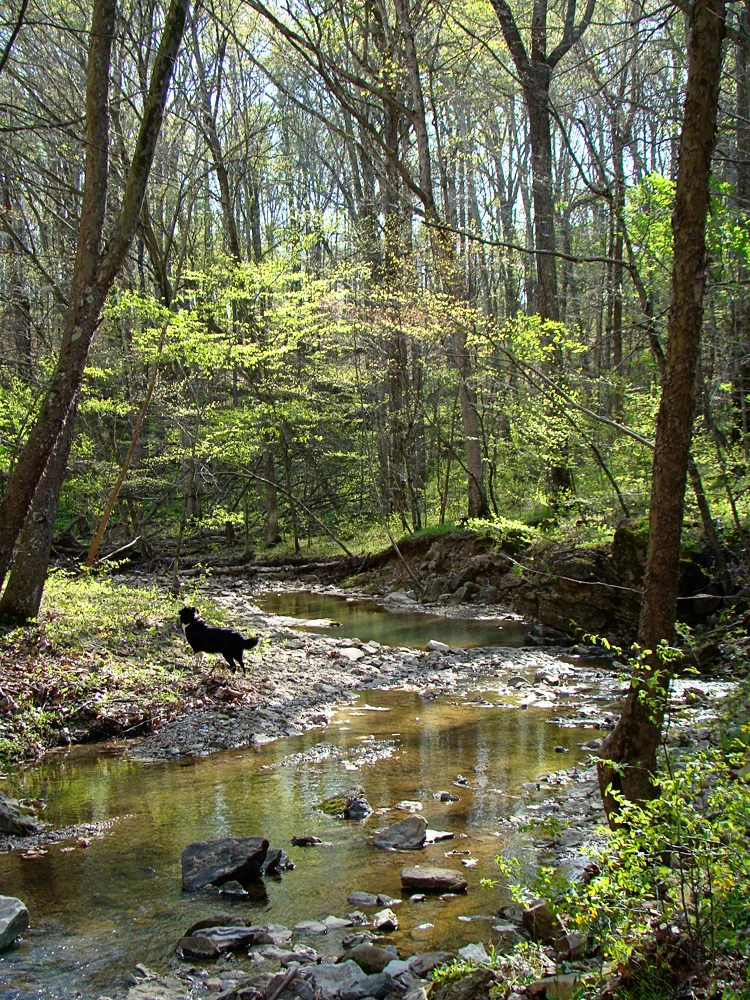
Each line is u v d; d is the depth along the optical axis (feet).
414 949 14.56
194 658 37.78
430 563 69.92
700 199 16.14
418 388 78.64
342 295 66.28
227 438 62.39
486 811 21.71
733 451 41.96
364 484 90.12
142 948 14.88
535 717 32.01
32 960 14.43
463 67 81.92
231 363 62.08
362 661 43.55
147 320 58.90
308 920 15.93
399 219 62.59
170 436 67.46
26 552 35.78
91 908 16.57
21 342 69.97
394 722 31.76
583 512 51.29
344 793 23.53
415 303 52.75
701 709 26.61
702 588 38.34
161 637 39.40
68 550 79.46
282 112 106.42
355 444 89.61
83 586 45.73
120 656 36.11
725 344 39.06
